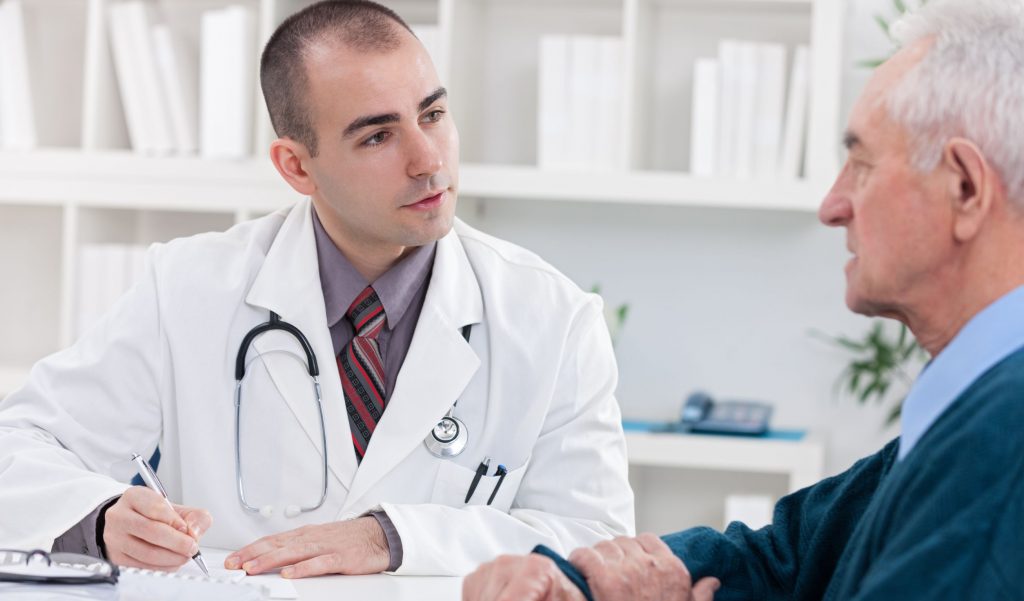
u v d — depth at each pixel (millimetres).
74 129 3195
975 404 840
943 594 791
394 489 1521
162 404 1617
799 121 2758
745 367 3023
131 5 2904
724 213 3021
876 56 2945
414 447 1516
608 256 3076
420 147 1482
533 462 1577
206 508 1555
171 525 1302
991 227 899
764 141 2777
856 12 2951
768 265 3010
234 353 1591
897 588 805
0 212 3264
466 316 1594
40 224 3256
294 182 1604
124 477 1613
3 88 2963
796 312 3000
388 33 1511
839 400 2984
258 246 1673
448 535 1353
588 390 1609
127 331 1619
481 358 1595
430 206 1512
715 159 2787
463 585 1091
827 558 1183
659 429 2852
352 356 1586
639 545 1158
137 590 1127
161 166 2896
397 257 1596
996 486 797
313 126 1515
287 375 1565
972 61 898
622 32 3025
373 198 1502
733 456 2703
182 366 1587
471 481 1533
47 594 1097
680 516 3078
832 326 2982
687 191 2771
